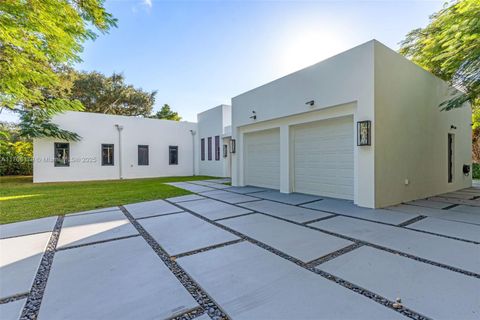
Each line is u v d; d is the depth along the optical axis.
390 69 5.36
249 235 3.45
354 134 5.47
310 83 6.41
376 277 2.16
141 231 3.70
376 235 3.35
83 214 4.86
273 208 5.26
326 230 3.63
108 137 14.34
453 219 4.15
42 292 2.00
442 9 6.22
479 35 4.55
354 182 5.46
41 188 9.56
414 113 6.02
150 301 1.85
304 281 2.12
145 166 15.62
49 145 12.59
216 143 15.69
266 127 8.25
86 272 2.36
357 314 1.64
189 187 9.46
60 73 13.80
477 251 2.73
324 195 6.61
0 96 5.90
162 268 2.43
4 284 2.14
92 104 21.12
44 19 4.14
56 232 3.68
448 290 1.92
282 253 2.78
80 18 4.49
